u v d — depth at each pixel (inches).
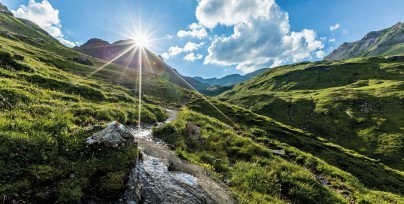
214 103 2593.5
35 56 2536.9
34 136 500.7
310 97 5034.5
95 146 516.7
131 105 1347.2
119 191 441.1
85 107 869.8
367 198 876.0
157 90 3120.1
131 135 596.4
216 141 1047.6
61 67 2618.1
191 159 771.4
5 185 369.1
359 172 1362.0
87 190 423.5
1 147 431.5
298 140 1724.9
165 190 525.3
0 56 1182.9
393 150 2920.8
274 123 2170.3
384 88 4859.7
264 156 988.6
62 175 430.0
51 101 815.7
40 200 380.8
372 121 3683.6
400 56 7613.2
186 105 2503.7
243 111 2397.9
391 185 1298.0
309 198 728.3
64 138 525.7
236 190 679.7
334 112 4097.0
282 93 6107.3
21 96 736.3
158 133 956.0
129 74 4042.8
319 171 1079.6
